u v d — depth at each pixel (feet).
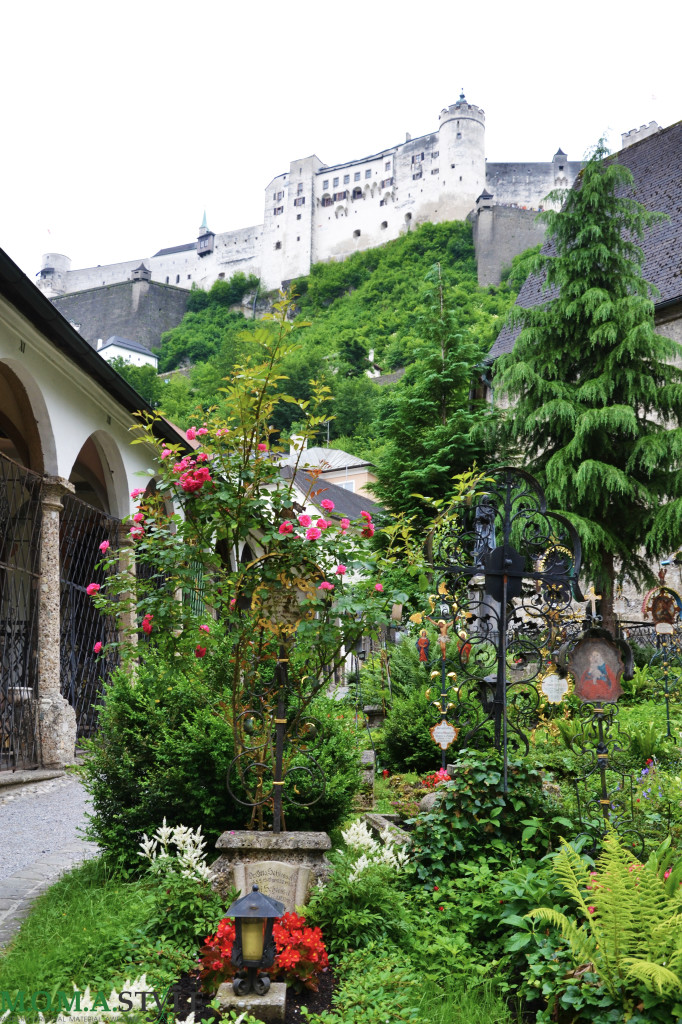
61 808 26.63
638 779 22.21
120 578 18.33
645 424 51.67
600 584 48.42
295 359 231.71
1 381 37.09
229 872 14.87
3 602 34.19
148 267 408.67
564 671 19.72
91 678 41.47
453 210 348.18
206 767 18.53
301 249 374.02
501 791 16.89
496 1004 12.43
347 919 13.91
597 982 11.73
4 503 35.73
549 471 49.78
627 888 12.06
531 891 13.83
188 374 328.90
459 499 21.33
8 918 15.85
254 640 17.61
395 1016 11.54
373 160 371.56
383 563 17.90
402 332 307.99
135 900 15.24
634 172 83.76
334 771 18.80
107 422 41.47
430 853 16.51
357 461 157.28
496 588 19.67
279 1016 11.91
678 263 68.74
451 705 27.96
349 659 43.32
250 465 17.57
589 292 51.29
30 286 28.37
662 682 40.29
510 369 52.70
